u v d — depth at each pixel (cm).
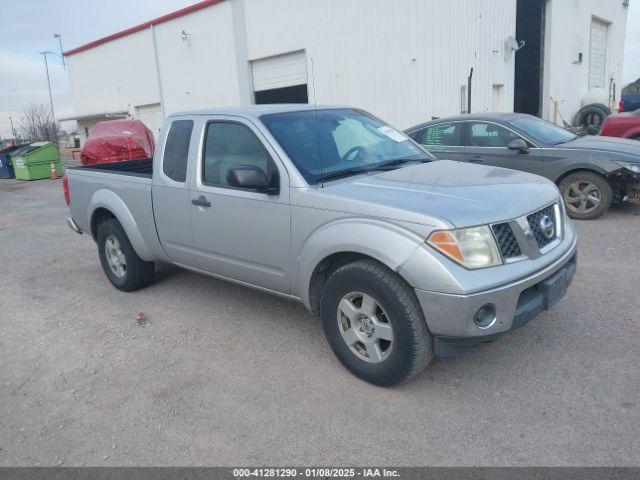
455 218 310
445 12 1393
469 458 282
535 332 415
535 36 1800
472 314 303
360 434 308
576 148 753
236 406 345
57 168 2002
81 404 360
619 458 273
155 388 373
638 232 675
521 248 326
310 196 366
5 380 401
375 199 341
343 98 1662
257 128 411
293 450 299
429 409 327
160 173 486
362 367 356
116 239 557
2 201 1422
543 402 326
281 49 1792
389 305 326
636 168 710
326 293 364
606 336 402
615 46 2250
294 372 383
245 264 429
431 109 1466
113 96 2580
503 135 810
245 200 408
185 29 2102
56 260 743
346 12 1591
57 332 482
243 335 449
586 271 545
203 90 2116
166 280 605
